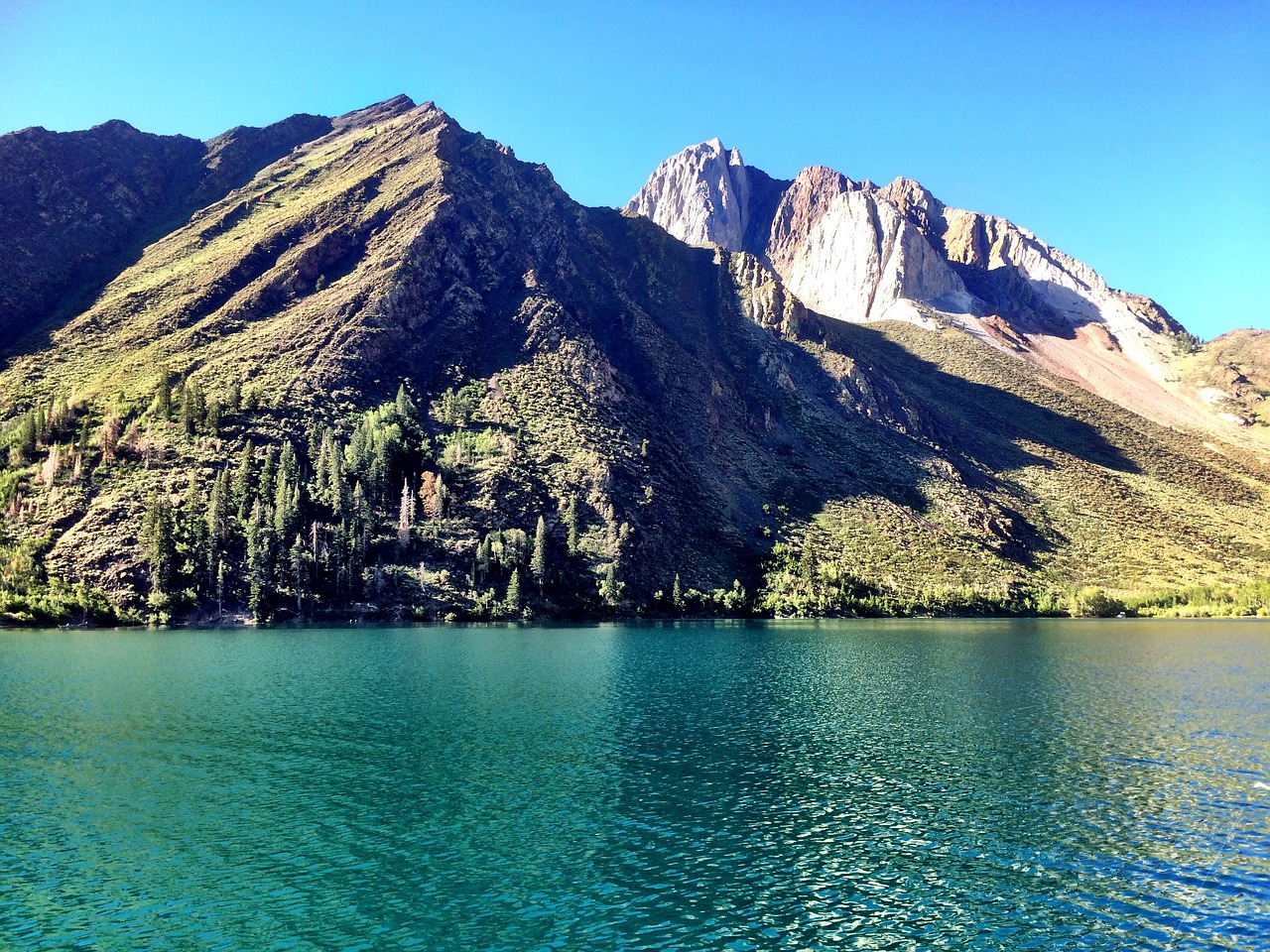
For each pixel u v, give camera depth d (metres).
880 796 56.06
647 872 43.66
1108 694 94.75
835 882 42.75
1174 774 61.59
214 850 45.25
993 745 70.19
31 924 37.19
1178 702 90.00
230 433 183.00
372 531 171.25
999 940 37.09
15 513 155.88
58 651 113.56
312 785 56.00
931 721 79.25
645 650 130.00
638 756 65.06
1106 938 37.34
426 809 52.00
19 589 141.88
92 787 54.81
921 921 38.84
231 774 58.06
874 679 103.75
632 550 188.25
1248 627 193.50
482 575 169.12
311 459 183.38
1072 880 43.25
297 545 157.25
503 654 119.19
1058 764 64.38
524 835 48.22
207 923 37.50
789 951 35.94
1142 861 45.72
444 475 189.38
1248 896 41.44
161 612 145.38
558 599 173.12
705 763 63.56
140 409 189.62
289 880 41.94
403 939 36.50
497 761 62.69
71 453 169.00
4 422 186.38
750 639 149.00
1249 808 54.12
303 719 74.69
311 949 35.59
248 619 150.00
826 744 69.94
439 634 144.62
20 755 61.88
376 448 183.88
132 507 159.00
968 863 45.28
